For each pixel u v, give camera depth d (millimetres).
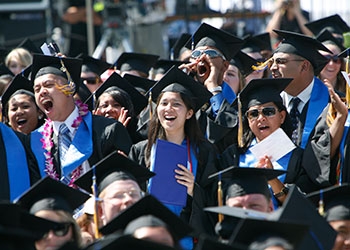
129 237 14828
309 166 20516
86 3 33438
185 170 19625
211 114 22188
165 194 19469
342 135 20438
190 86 20547
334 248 17469
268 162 19875
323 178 20328
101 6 33250
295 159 20719
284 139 19906
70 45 33906
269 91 20797
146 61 26688
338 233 17750
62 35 33812
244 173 18250
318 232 17172
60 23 34344
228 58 23359
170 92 20312
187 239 19281
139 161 20406
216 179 19625
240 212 17125
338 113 20406
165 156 19656
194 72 22719
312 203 18234
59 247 16031
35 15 34406
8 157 20438
